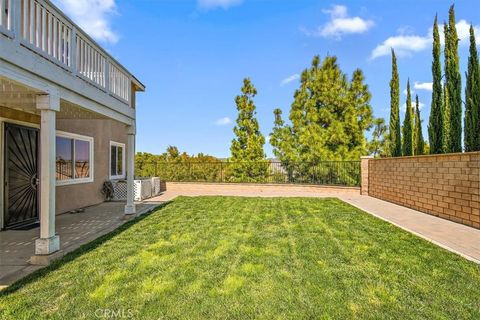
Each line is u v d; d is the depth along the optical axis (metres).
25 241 5.89
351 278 3.98
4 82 4.21
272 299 3.37
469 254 5.04
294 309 3.15
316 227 7.07
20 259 4.74
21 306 3.17
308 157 17.03
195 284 3.74
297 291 3.58
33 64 4.24
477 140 7.82
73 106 5.99
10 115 7.04
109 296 3.41
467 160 7.48
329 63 17.34
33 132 8.00
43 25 4.58
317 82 17.30
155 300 3.32
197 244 5.54
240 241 5.77
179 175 18.09
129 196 8.57
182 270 4.22
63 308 3.14
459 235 6.37
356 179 15.49
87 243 5.58
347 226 7.20
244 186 17.33
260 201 11.90
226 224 7.39
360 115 16.88
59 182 8.88
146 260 4.63
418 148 11.74
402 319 2.96
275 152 18.81
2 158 6.87
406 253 5.06
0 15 3.68
